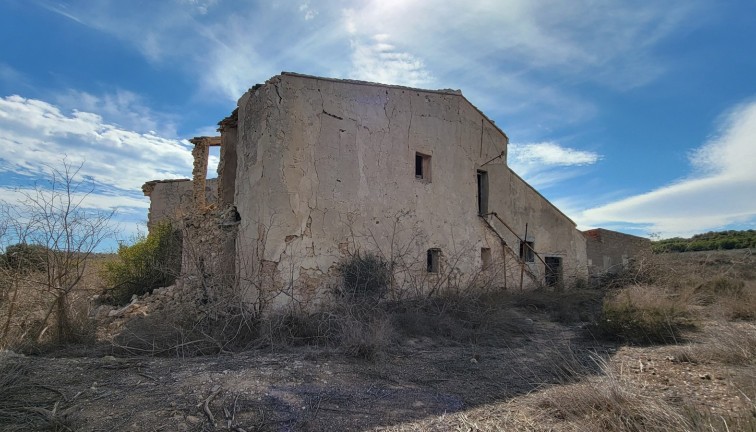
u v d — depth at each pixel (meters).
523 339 8.61
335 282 9.91
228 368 5.71
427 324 8.91
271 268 9.07
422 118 12.50
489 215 14.80
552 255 17.25
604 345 7.84
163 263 13.21
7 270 7.19
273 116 9.59
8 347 6.60
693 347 6.90
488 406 4.72
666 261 16.56
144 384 4.93
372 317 8.55
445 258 12.63
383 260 10.85
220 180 12.21
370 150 11.08
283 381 5.21
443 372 6.11
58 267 7.42
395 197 11.50
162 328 7.62
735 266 16.08
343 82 10.69
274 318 8.30
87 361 5.85
